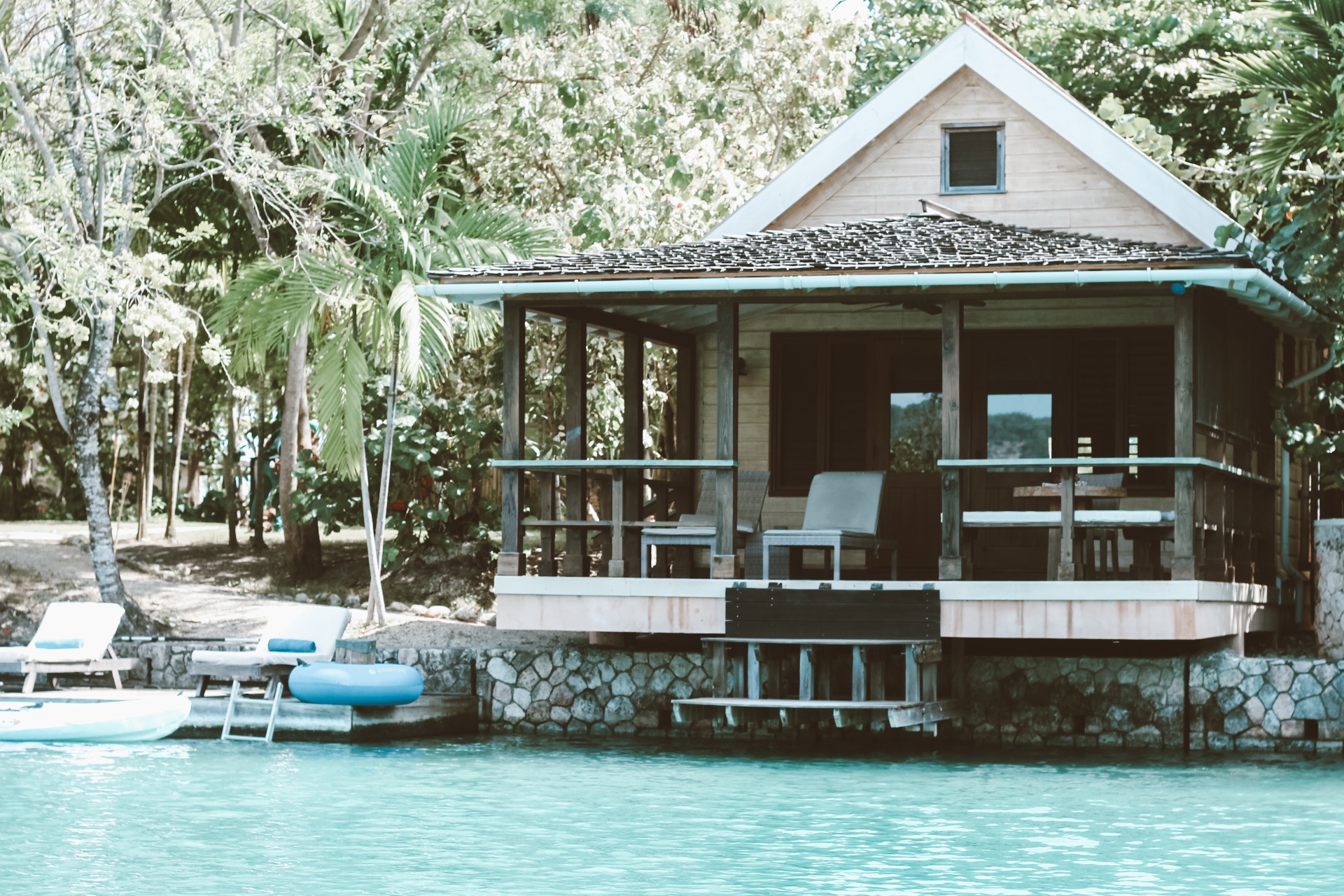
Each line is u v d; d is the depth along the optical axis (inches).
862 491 639.8
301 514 928.3
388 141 861.8
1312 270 645.3
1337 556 659.4
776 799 480.7
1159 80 964.0
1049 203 740.7
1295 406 711.1
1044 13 1010.7
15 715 603.2
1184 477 580.1
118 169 815.1
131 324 722.2
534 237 823.7
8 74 751.1
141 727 616.4
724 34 1015.6
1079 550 609.0
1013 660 645.9
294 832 421.1
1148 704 629.9
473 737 655.1
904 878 363.6
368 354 917.8
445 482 931.3
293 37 844.6
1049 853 395.9
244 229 962.1
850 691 663.1
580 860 383.2
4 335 791.1
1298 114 652.7
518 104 901.2
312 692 615.8
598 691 672.4
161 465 1499.8
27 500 1450.5
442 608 874.1
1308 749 609.0
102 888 349.7
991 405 741.9
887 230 696.4
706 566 769.6
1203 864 381.4
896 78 757.9
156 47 777.6
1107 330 729.6
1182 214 717.3
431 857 386.9
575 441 677.3
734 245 679.7
